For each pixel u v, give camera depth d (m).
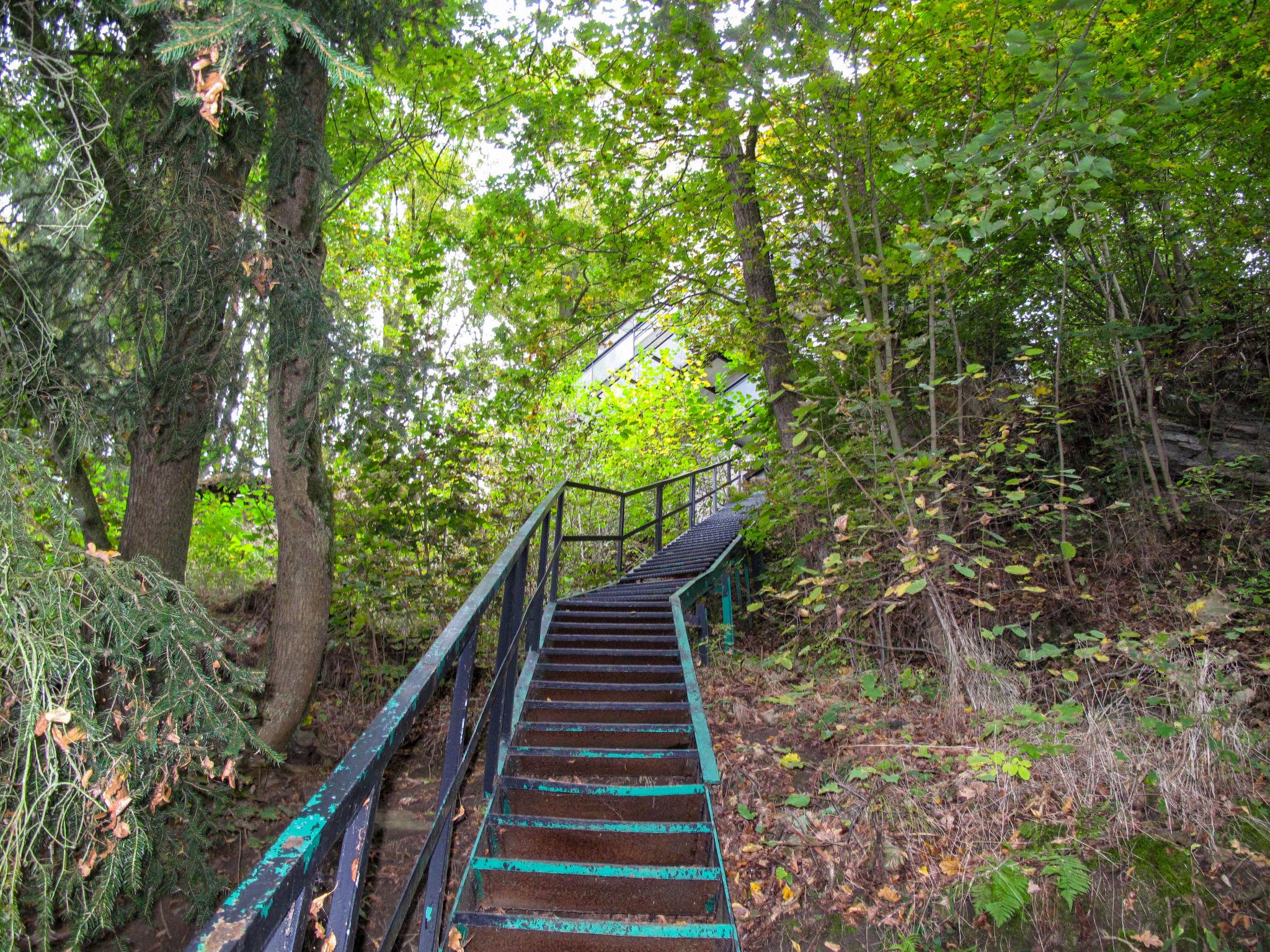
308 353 4.34
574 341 8.74
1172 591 5.25
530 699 4.29
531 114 7.81
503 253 8.29
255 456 5.01
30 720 2.12
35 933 2.31
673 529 12.72
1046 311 7.64
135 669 2.72
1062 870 3.01
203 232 3.91
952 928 2.97
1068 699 4.39
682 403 13.67
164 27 3.50
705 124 6.43
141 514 4.65
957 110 5.80
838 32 5.16
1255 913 2.84
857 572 5.04
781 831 3.51
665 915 2.72
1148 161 5.46
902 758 3.85
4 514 2.21
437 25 5.54
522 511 8.49
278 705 5.03
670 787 3.17
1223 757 3.36
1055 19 4.62
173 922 3.71
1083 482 6.76
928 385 5.01
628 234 8.36
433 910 2.17
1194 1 4.90
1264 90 5.42
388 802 5.00
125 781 2.38
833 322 5.88
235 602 6.87
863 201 6.25
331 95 7.27
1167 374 6.90
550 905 2.74
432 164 9.35
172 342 4.09
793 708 4.73
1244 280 6.81
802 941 3.00
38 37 3.56
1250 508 5.52
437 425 6.57
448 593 6.71
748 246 7.55
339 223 9.59
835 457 5.07
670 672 4.49
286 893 0.92
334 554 5.86
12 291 3.43
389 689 6.25
